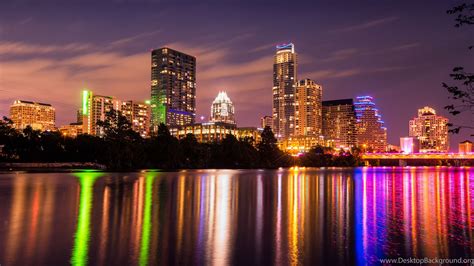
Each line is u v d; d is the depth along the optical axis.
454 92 24.48
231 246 33.47
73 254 30.61
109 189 85.69
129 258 29.75
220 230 40.09
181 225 42.66
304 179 142.75
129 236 36.84
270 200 68.56
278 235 37.88
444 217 49.47
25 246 32.88
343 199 71.50
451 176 183.00
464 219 47.81
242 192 84.19
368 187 104.62
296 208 57.78
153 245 33.56
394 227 42.28
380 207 59.72
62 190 81.56
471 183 125.94
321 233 38.94
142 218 46.94
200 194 77.94
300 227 42.06
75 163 195.75
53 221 44.19
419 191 92.06
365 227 42.22
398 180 142.50
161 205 59.41
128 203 61.31
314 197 75.06
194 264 28.53
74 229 39.78
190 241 35.09
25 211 51.50
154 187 93.19
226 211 53.75
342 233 39.00
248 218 47.75
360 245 34.06
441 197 76.88
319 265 28.59
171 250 32.03
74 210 52.78
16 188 85.12
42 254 30.59
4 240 34.94
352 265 28.62
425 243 34.91
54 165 189.62
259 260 29.61
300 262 29.23
